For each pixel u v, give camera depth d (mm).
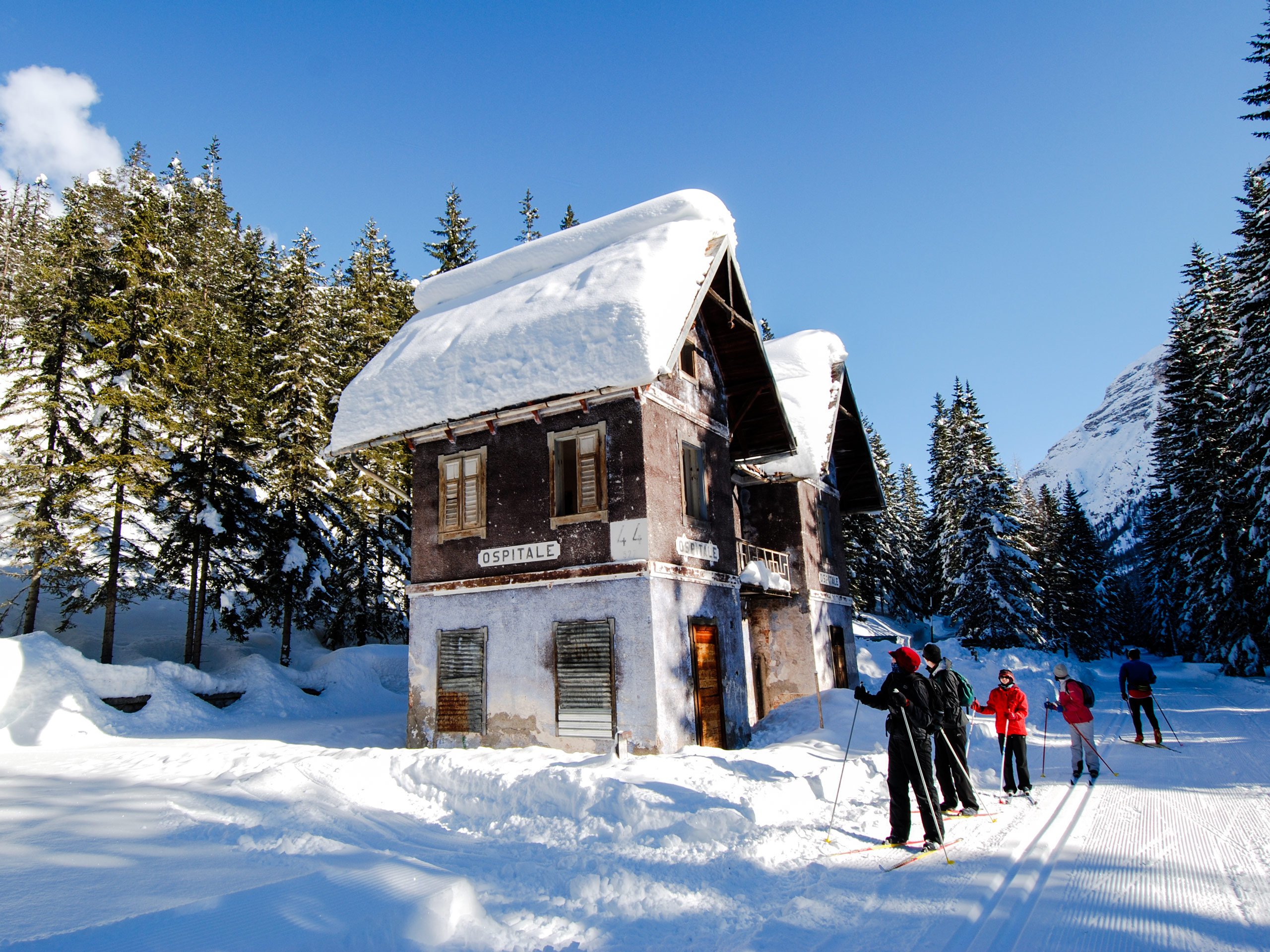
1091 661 59031
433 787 10109
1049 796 9562
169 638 29172
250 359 28953
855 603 51594
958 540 44531
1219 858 6504
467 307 17766
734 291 16844
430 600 15703
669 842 7320
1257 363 28016
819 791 9484
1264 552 28203
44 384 23797
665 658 13109
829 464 25203
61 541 22547
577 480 14320
